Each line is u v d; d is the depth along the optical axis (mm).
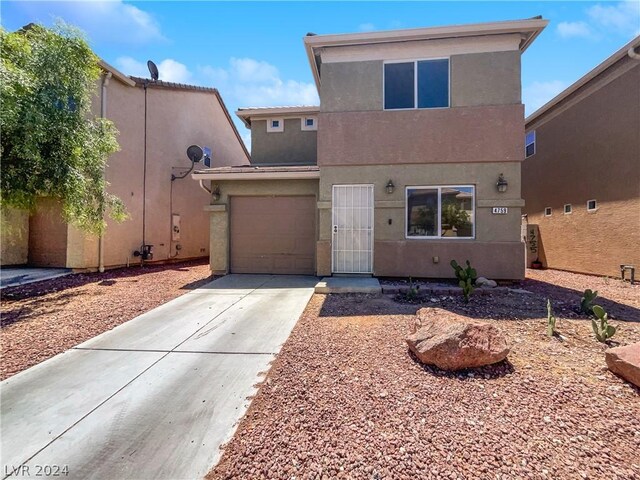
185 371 3945
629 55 9266
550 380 3463
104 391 3504
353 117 9148
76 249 10977
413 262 8875
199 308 6637
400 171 8992
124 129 12352
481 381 3488
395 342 4586
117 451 2600
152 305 6891
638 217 9484
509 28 8180
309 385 3477
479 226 8617
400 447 2516
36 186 7719
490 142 8555
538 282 9500
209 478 2309
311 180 10211
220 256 10516
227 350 4547
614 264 10289
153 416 3051
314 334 5016
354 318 5785
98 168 9109
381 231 9078
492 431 2682
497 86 8555
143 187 13352
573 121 12109
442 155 8758
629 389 3275
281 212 10492
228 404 3219
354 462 2377
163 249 14477
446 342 3764
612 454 2422
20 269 11125
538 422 2789
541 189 14156
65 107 7984
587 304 5926
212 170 10742
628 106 9750
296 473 2299
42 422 2969
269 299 7281
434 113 8789
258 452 2525
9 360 4258
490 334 3885
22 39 7375
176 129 15234
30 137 7016
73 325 5621
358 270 9344
